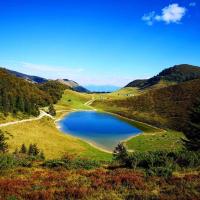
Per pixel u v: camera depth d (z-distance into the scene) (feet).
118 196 48.55
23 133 341.82
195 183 54.85
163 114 613.52
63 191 49.90
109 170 71.87
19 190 51.98
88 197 47.73
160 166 71.56
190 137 141.18
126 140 369.71
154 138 386.11
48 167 82.38
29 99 530.27
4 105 418.72
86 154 280.51
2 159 77.92
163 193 49.47
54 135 372.38
